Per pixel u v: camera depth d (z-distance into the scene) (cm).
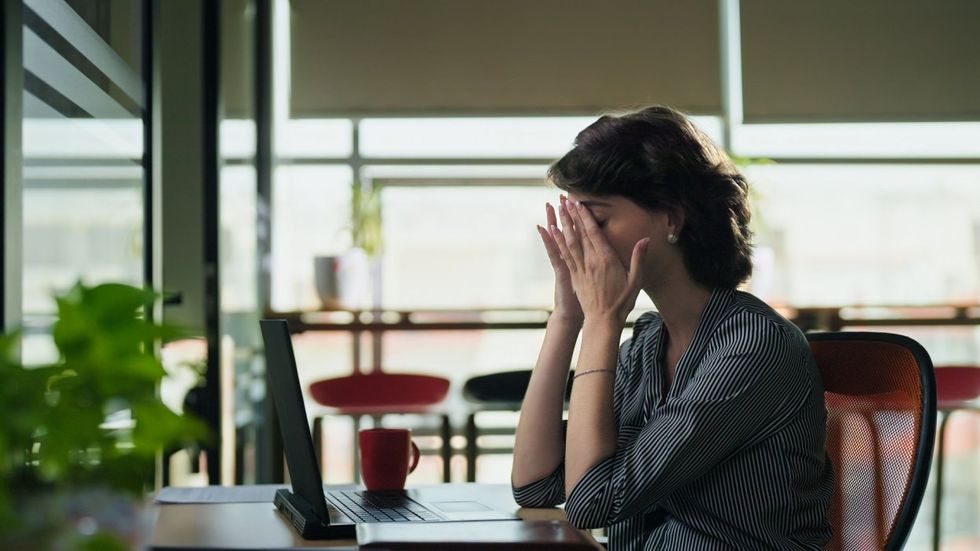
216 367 297
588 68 582
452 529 122
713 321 136
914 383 143
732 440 129
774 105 583
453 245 582
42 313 169
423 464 531
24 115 160
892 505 139
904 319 429
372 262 524
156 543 114
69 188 184
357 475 510
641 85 584
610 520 128
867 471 145
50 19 176
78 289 67
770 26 582
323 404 409
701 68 584
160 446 66
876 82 585
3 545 62
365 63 575
